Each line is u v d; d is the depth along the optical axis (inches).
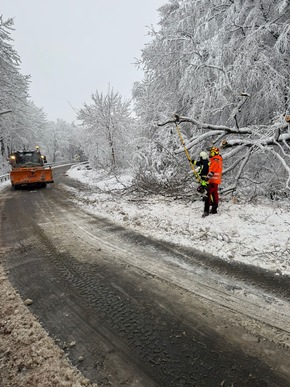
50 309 110.7
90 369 79.3
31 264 157.3
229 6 357.1
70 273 143.6
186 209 268.5
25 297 121.0
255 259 150.2
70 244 188.5
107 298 117.8
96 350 87.0
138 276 137.5
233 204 270.8
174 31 405.7
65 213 290.4
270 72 301.9
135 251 170.9
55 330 97.4
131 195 371.6
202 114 344.8
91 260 159.6
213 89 324.5
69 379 75.4
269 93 304.0
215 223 215.6
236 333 93.0
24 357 83.8
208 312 105.5
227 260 151.9
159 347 87.5
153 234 202.8
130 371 78.2
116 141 857.5
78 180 708.0
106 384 73.8
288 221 205.3
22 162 590.6
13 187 578.6
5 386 73.3
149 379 75.3
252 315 102.5
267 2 319.3
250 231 191.0
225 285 125.3
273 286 122.6
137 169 440.5
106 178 695.1
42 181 544.4
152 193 354.0
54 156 2261.3
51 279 137.7
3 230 233.6
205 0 377.7
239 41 336.5
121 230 217.3
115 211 285.6
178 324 99.0
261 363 79.7
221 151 371.6
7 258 168.2
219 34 326.3
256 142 273.4
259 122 363.9
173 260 154.9
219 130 308.0
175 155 371.2
